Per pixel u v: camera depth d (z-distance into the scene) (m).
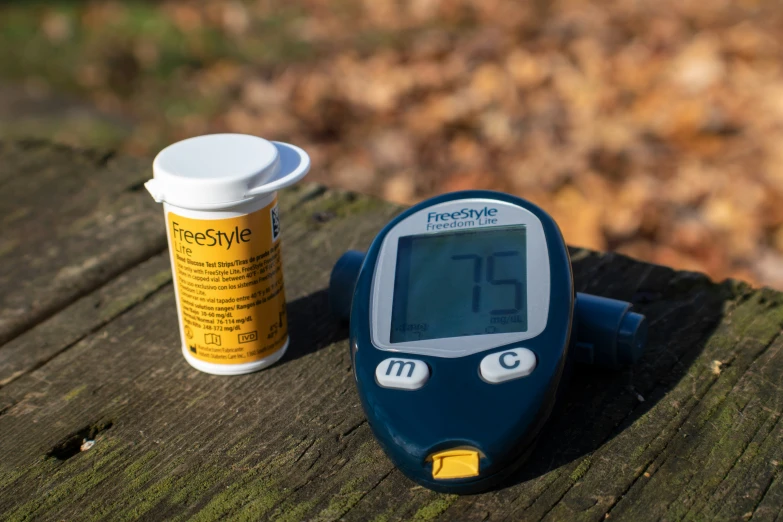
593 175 0.73
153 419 0.31
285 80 0.94
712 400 0.30
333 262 0.36
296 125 0.87
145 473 0.29
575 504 0.27
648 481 0.28
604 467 0.28
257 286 0.31
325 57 0.99
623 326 0.30
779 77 0.82
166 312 0.35
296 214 0.39
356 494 0.28
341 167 0.79
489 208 0.31
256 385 0.32
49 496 0.29
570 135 0.78
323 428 0.30
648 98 0.82
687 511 0.27
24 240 0.39
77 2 1.16
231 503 0.28
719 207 0.68
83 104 0.94
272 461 0.29
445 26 1.04
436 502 0.28
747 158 0.72
